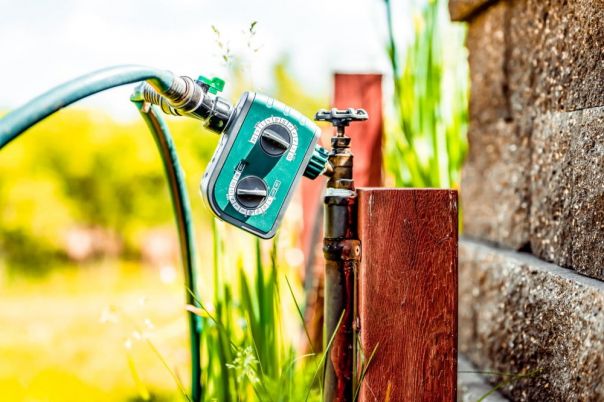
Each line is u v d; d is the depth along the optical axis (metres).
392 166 2.65
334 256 1.41
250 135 1.34
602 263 1.48
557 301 1.59
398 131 2.60
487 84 2.23
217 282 1.79
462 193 2.46
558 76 1.72
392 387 1.37
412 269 1.37
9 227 6.66
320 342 2.39
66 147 6.88
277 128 1.35
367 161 2.46
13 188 6.70
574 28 1.63
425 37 2.58
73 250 6.80
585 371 1.44
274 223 1.37
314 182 2.70
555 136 1.73
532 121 1.90
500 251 2.04
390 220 1.36
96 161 6.93
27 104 1.09
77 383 3.33
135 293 5.71
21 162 6.76
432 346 1.37
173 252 6.97
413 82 2.60
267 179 1.36
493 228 2.17
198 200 5.64
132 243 6.98
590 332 1.43
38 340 4.20
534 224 1.87
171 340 2.92
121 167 6.97
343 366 1.42
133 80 1.21
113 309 1.76
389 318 1.36
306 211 2.71
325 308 1.44
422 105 2.57
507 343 1.89
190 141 6.70
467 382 2.03
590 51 1.55
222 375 1.80
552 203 1.75
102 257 6.93
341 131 1.44
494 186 2.17
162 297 5.32
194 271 1.66
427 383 1.37
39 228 6.71
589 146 1.54
